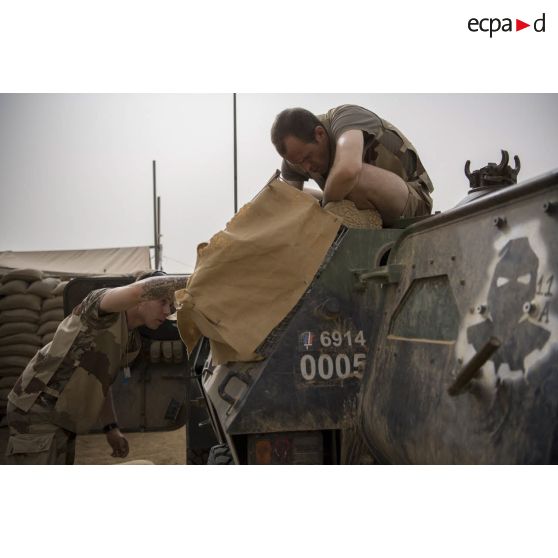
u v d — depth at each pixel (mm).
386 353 2307
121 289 3555
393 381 2191
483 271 1809
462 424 1749
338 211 3027
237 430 2477
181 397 5637
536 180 1635
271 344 2641
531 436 1480
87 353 3650
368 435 2391
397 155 3338
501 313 1682
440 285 2055
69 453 3832
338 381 2576
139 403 5633
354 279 2688
